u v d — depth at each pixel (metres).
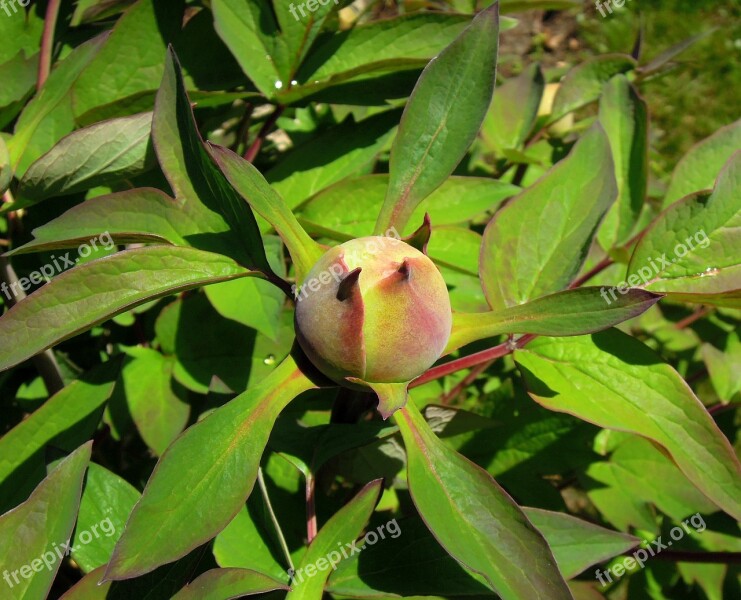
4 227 0.39
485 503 0.26
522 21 1.06
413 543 0.29
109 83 0.34
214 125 0.39
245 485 0.25
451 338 0.27
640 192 0.37
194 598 0.26
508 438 0.38
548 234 0.31
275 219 0.27
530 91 0.45
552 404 0.29
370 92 0.35
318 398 0.37
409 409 0.27
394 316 0.25
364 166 0.39
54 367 0.36
